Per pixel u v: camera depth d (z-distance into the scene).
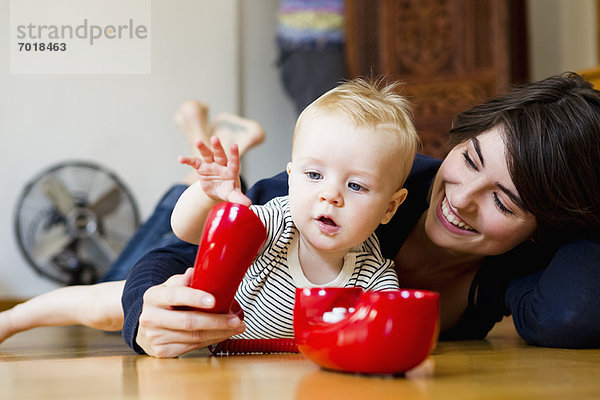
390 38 4.24
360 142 1.04
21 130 4.07
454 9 4.11
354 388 0.79
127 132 4.29
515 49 4.11
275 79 4.78
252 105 4.71
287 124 4.81
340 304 0.92
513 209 1.18
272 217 1.09
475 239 1.23
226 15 4.55
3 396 0.75
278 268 1.11
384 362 0.85
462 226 1.23
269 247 1.09
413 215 1.34
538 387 0.82
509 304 1.42
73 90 4.18
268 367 0.96
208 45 4.51
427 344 0.86
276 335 1.16
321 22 4.32
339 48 4.35
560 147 1.13
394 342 0.84
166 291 1.00
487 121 1.18
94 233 3.70
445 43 4.12
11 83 4.05
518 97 1.20
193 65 4.47
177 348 1.04
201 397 0.73
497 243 1.23
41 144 4.11
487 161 1.16
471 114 1.24
